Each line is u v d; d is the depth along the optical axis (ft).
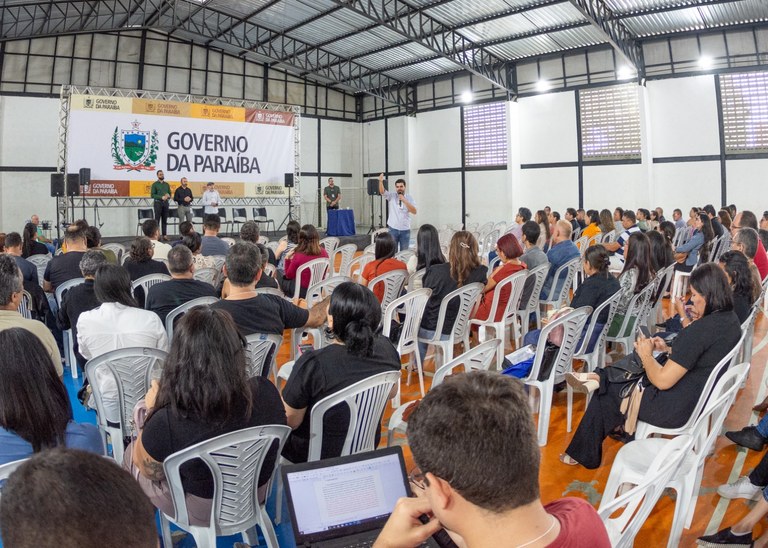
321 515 4.41
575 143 44.21
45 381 5.06
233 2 42.37
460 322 13.26
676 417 8.11
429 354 15.65
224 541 7.60
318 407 6.55
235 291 8.98
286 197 48.96
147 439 5.48
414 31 38.45
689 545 7.43
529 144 46.85
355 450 6.95
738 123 37.09
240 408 5.59
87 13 42.63
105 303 8.96
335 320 6.90
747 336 12.47
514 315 15.23
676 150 39.58
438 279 13.08
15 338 4.99
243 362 5.60
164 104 42.73
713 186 38.32
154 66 48.85
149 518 2.03
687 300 18.43
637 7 33.99
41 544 1.80
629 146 41.52
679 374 7.97
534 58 45.47
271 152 47.91
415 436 2.79
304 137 57.06
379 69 52.54
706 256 20.38
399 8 38.58
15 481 1.95
